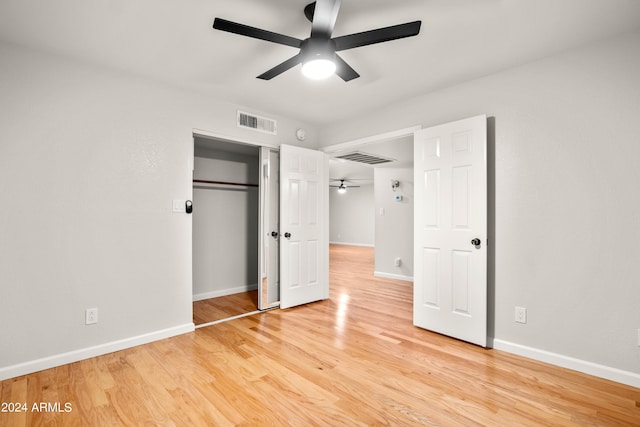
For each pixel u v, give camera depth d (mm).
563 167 2289
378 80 2775
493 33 2068
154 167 2779
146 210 2736
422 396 1911
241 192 4676
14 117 2166
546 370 2223
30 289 2211
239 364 2318
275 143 3682
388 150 4504
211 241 4332
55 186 2312
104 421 1679
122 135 2615
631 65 2043
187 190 2980
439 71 2604
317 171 3973
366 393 1944
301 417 1716
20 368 2150
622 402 1842
